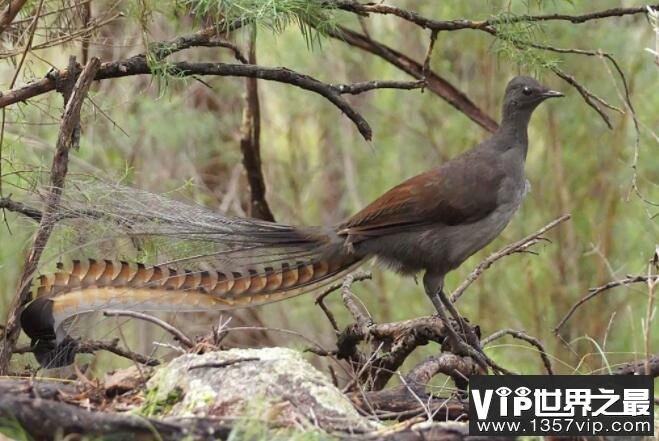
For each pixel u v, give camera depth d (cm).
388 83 1244
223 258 1056
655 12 1196
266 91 1930
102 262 1014
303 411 839
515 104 1152
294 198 1939
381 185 1944
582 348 1706
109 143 1585
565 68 1661
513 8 1403
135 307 1012
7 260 1288
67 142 1062
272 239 1079
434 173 1132
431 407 925
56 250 1052
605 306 1719
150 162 1686
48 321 1007
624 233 1780
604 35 1655
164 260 1041
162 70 1147
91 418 784
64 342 1017
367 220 1110
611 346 1670
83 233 1038
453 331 1077
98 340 1088
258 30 1250
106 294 1010
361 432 822
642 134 1742
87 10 1199
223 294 1041
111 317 1155
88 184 1047
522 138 1157
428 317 1116
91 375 1201
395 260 1130
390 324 1114
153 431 783
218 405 842
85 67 1080
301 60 1788
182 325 1630
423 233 1117
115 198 1045
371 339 1124
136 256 1043
